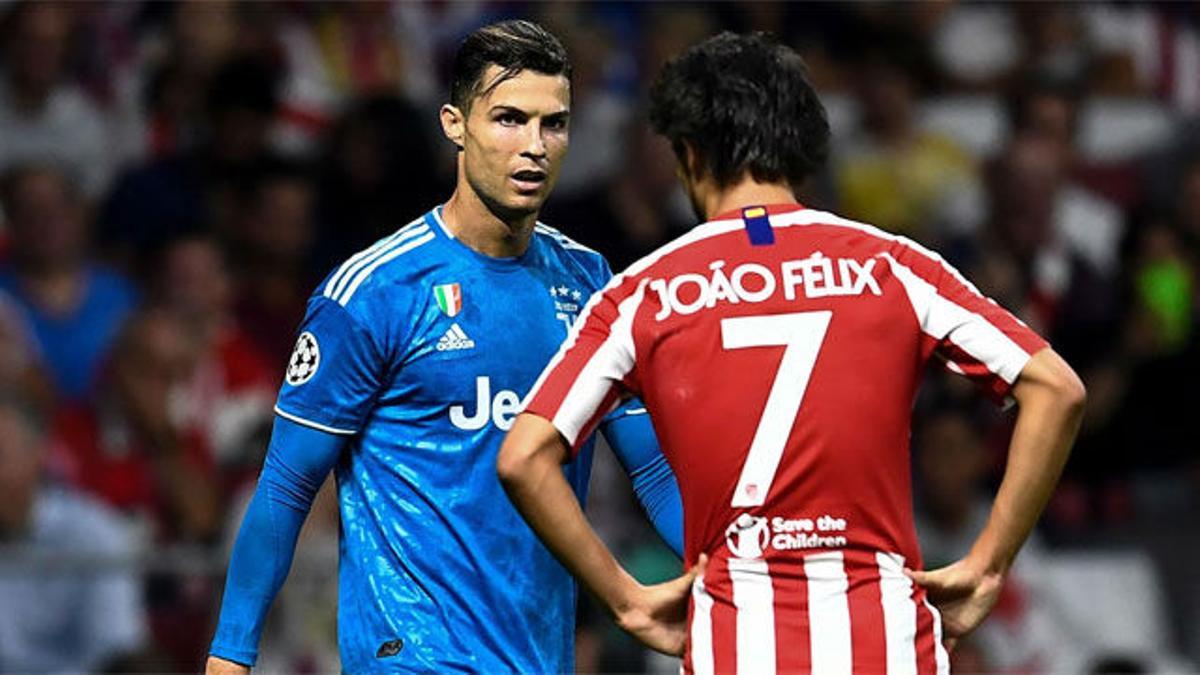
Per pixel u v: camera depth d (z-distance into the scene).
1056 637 31.19
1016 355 12.75
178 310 32.28
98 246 34.16
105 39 36.94
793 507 12.71
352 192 34.72
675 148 13.54
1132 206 40.19
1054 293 36.69
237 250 34.06
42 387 31.33
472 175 15.15
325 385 15.17
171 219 34.47
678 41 38.41
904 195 38.56
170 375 31.62
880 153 38.84
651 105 13.57
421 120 35.50
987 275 36.28
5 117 35.66
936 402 31.94
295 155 36.66
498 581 15.34
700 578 12.96
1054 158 37.62
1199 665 31.88
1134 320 36.00
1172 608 32.34
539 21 37.69
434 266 15.38
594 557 12.90
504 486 12.90
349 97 38.25
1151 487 34.00
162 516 30.12
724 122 13.20
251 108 35.53
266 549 15.25
